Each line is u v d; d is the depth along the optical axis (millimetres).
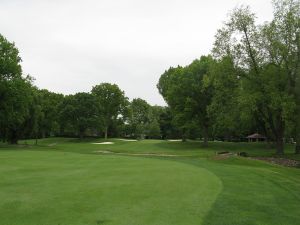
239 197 14352
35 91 75812
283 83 42125
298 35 40719
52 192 14414
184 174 20625
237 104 45094
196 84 66312
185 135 83125
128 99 114312
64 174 20016
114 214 11086
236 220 10891
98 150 56438
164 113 114000
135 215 11016
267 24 42594
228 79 44312
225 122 48344
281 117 43719
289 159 39875
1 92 60312
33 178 18281
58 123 99438
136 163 27562
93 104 96812
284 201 14219
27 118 72188
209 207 12266
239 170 24250
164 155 43750
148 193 14422
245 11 43375
